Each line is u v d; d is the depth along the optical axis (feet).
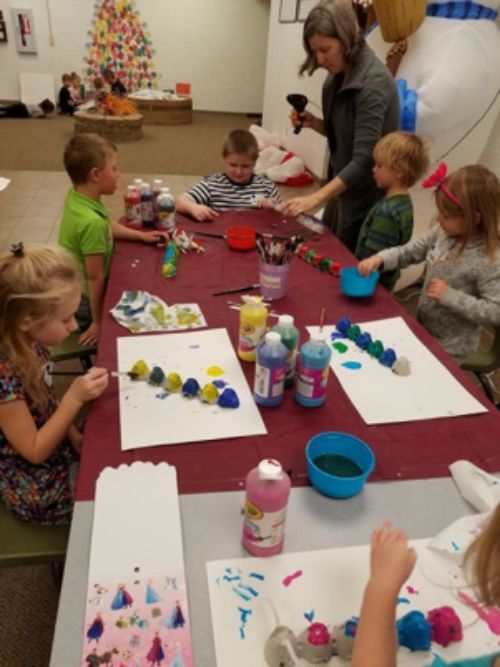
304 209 6.66
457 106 8.94
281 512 2.42
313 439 3.07
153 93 25.93
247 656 2.12
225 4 25.82
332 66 6.73
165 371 3.87
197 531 2.66
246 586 2.40
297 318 4.78
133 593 2.32
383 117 6.64
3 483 3.65
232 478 2.98
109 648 2.11
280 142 21.67
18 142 19.81
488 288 5.25
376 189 7.24
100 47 25.93
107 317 4.59
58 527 3.66
